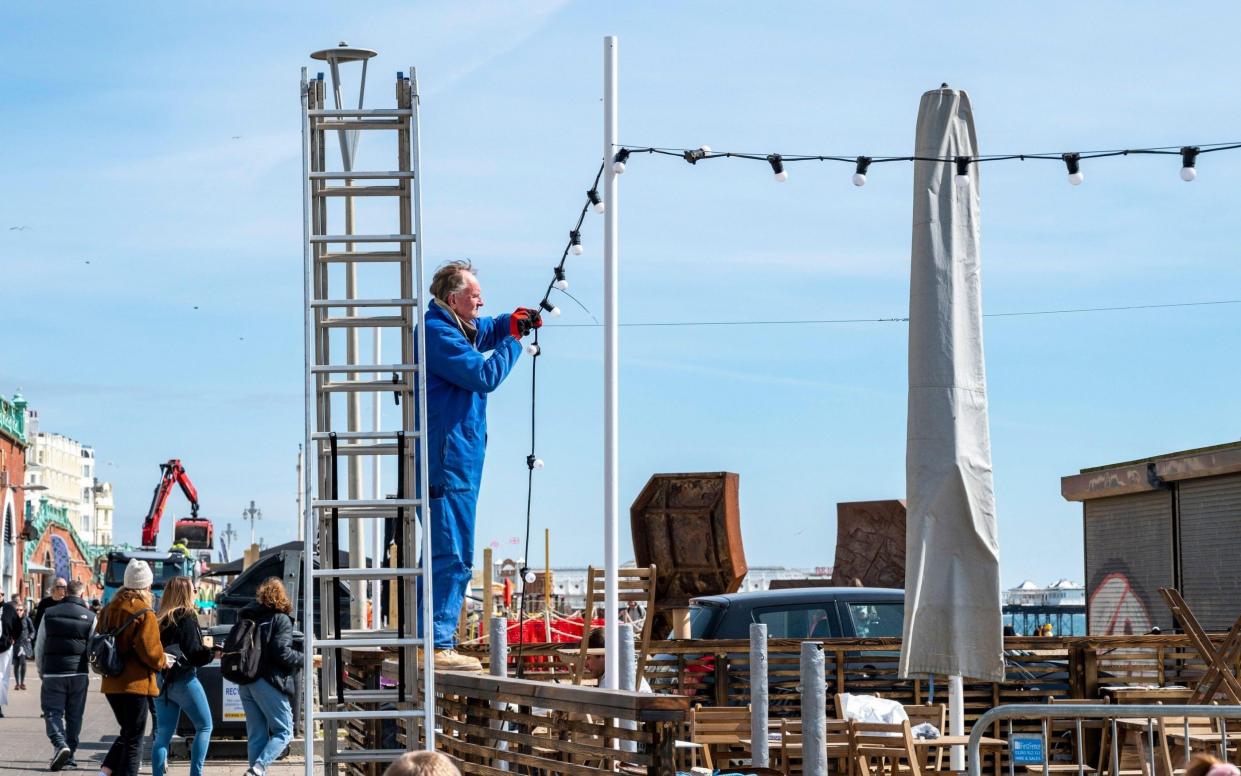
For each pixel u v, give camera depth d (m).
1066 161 10.62
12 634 27.61
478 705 10.45
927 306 10.72
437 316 10.45
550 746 9.34
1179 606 13.94
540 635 21.95
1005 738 14.96
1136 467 23.69
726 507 17.47
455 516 10.45
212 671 18.97
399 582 10.01
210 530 88.56
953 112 10.88
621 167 12.05
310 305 9.54
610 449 12.14
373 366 9.56
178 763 18.64
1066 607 31.27
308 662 9.24
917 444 10.62
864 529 22.48
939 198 10.81
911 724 13.23
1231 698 14.55
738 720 12.86
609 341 12.20
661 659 14.79
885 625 15.63
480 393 10.52
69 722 18.11
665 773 8.14
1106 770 13.19
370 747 11.98
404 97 9.83
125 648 13.59
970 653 10.44
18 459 86.38
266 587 13.74
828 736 12.16
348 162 15.97
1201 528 22.42
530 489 13.02
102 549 138.25
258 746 13.72
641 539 17.95
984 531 10.53
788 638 15.26
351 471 16.25
